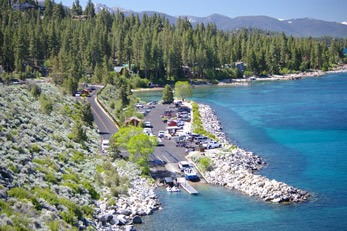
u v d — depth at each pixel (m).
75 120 105.50
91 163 75.00
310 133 109.12
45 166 61.28
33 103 98.88
